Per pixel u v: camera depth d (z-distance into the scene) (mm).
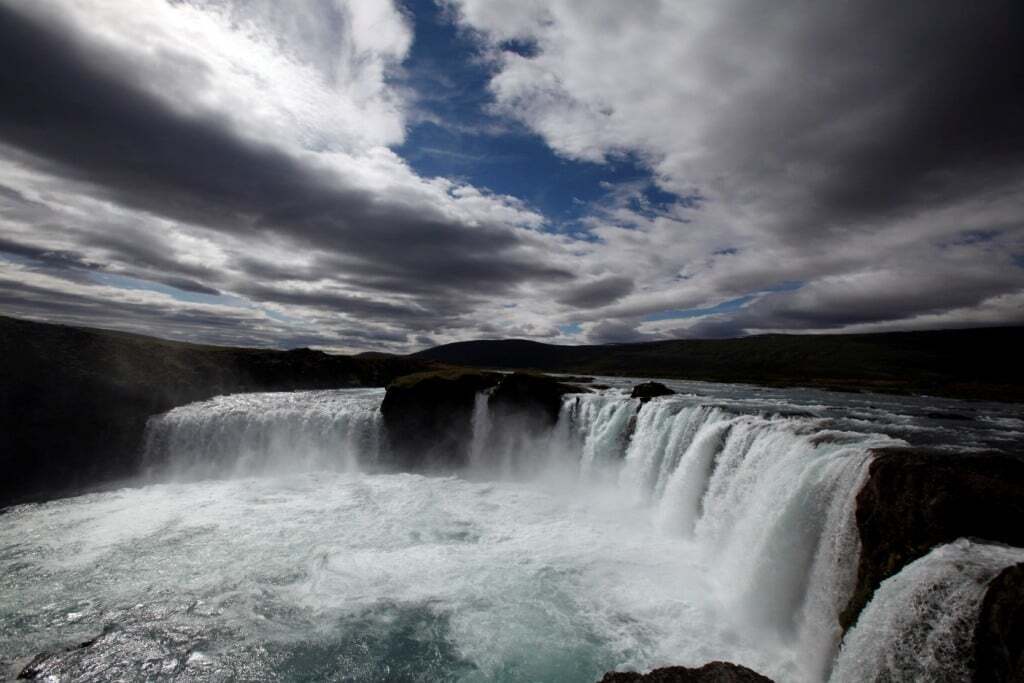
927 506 11133
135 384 35750
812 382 78062
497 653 13273
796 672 12719
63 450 30172
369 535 21125
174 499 26438
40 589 16188
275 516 23453
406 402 36250
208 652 13195
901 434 21828
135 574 17297
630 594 16297
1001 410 38031
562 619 14844
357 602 15656
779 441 17828
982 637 8039
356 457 35469
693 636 14133
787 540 14648
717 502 19734
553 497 28281
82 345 35812
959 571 9070
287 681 12211
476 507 25812
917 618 9250
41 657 12805
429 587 16625
